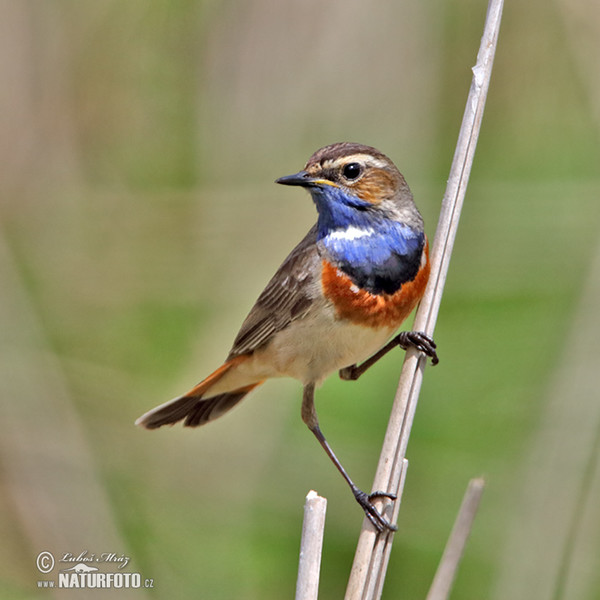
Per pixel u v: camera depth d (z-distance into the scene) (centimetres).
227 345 1347
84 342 1432
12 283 1362
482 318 1301
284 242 1395
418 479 1166
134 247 1453
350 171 912
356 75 1376
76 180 1463
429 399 1214
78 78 1452
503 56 1401
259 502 1235
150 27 1452
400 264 908
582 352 1137
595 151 1351
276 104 1405
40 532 1214
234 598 1164
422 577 1118
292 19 1396
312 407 962
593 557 1030
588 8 1301
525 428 1173
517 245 1362
